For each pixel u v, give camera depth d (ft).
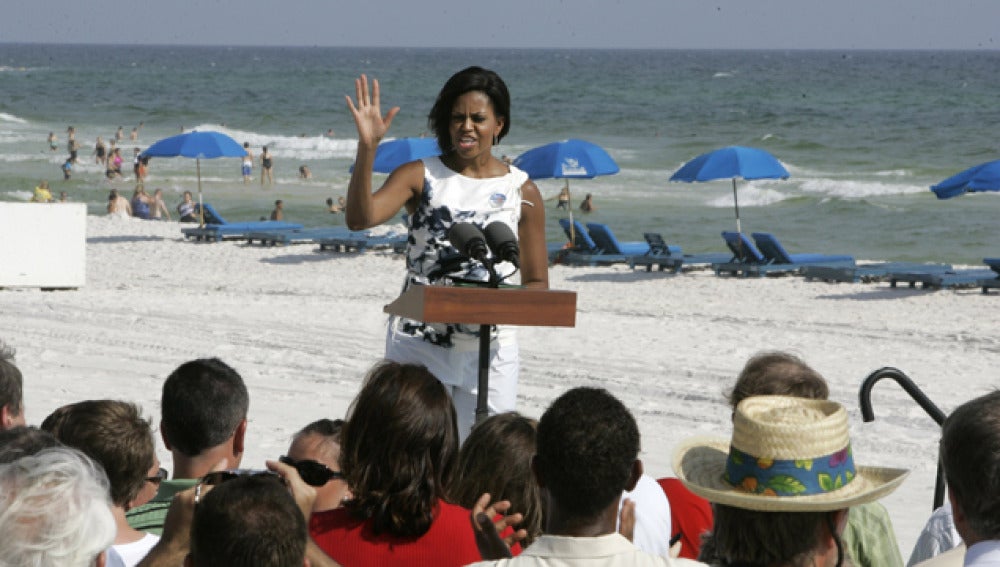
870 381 42.22
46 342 123.54
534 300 36.55
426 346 44.98
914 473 80.64
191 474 36.29
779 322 151.02
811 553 24.67
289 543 21.84
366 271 206.39
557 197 374.43
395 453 29.66
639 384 109.40
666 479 41.39
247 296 168.25
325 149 590.14
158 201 331.77
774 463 24.47
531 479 34.53
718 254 221.66
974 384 110.73
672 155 540.52
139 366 112.06
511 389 45.70
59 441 30.66
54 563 22.53
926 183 432.66
